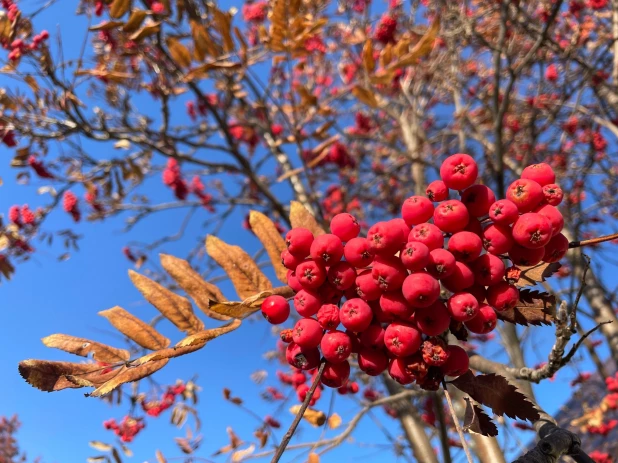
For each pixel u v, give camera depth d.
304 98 0.38
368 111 0.78
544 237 0.13
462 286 0.14
